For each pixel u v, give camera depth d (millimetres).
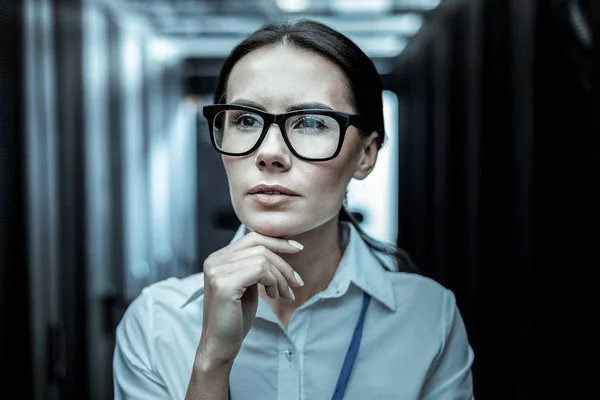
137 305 950
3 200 1893
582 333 1760
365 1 3697
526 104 2324
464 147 3123
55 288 2342
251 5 3881
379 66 4211
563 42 1964
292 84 802
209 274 781
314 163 796
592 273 1691
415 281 1017
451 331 988
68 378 2467
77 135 2734
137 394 886
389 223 4156
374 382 903
